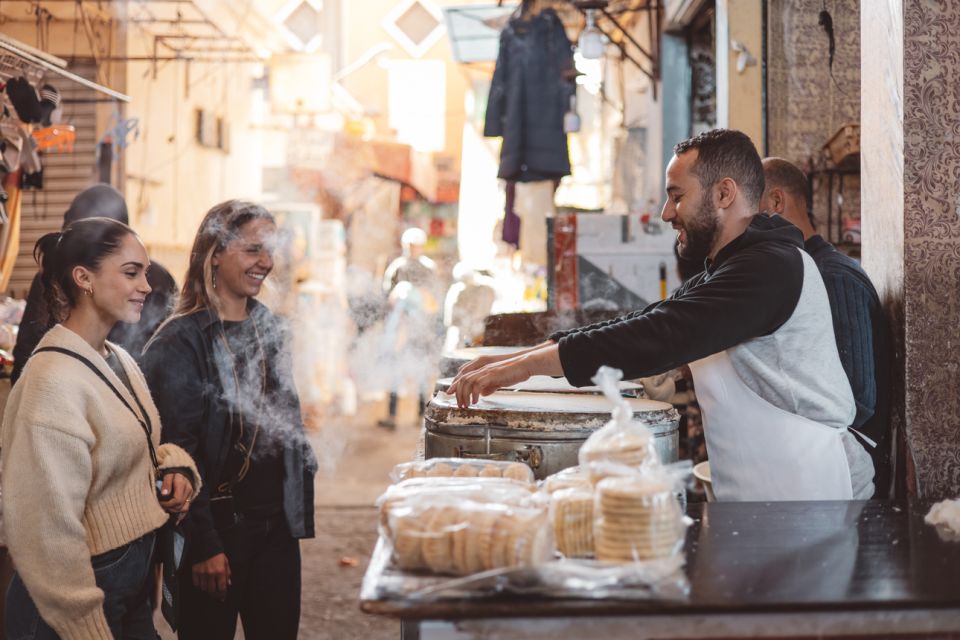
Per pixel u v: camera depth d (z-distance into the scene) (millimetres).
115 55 9523
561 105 7582
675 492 1595
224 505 2746
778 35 4844
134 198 9727
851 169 4746
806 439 2180
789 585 1382
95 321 2367
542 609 1285
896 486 2498
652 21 7633
